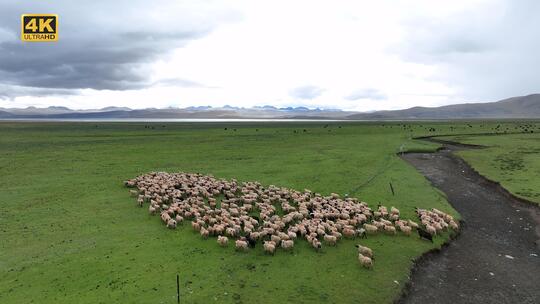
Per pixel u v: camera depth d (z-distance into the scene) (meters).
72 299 19.72
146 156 71.88
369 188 44.88
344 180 49.22
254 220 30.77
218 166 60.81
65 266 23.56
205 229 29.00
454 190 45.94
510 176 49.53
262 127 197.38
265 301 19.73
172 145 91.50
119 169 57.69
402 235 29.84
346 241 28.36
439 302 20.94
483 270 24.97
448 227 31.81
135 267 23.42
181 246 26.91
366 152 75.44
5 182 47.47
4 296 20.05
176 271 22.92
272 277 22.36
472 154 69.94
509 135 107.06
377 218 33.22
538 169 52.28
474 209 38.28
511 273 24.61
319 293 20.66
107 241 27.78
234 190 42.09
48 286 21.08
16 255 25.23
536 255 27.44
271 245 25.75
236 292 20.56
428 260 26.27
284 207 35.19
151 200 36.72
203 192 41.03
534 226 33.19
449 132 124.00
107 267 23.41
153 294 20.19
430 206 37.84
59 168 57.78
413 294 21.70
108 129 169.25
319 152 76.38
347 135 120.81
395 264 24.56
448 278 23.80
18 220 32.53
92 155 72.69
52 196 40.75
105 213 34.75
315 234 28.00
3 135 124.31
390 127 170.62
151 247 26.64
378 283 22.02
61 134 130.50
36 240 27.94
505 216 36.03
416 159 68.81
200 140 105.62
